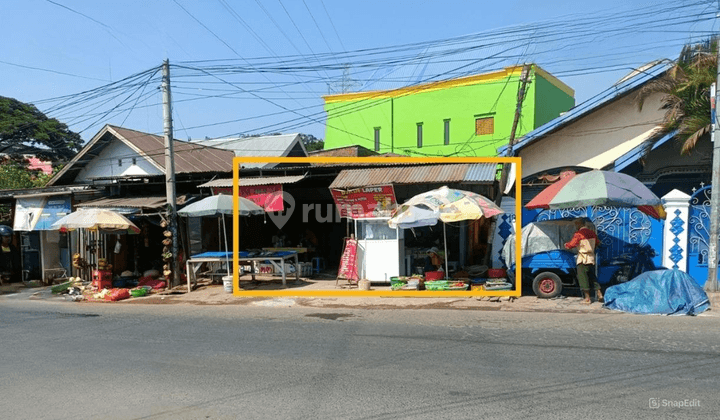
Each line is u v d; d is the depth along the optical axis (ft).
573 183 32.71
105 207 47.14
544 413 14.88
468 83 76.69
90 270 51.44
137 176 49.98
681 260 35.32
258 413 15.60
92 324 30.50
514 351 21.47
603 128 48.52
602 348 21.53
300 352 22.36
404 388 17.35
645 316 28.12
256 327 27.99
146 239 51.88
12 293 48.19
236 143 85.10
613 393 16.30
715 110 33.86
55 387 18.63
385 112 83.25
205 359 21.71
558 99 80.89
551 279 33.81
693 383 17.08
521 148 50.19
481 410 15.24
